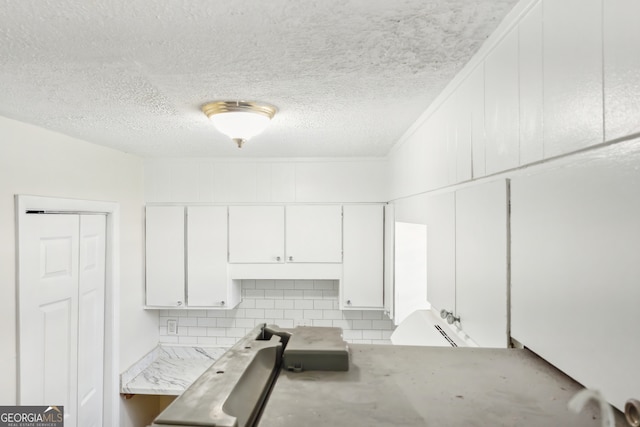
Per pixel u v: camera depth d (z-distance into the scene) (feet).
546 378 1.89
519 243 2.52
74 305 6.83
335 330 2.11
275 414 1.38
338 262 9.33
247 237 9.30
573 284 1.89
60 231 6.45
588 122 1.82
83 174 7.02
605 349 1.65
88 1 2.49
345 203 9.34
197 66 3.61
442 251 4.25
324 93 4.42
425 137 5.28
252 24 2.83
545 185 2.19
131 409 8.68
